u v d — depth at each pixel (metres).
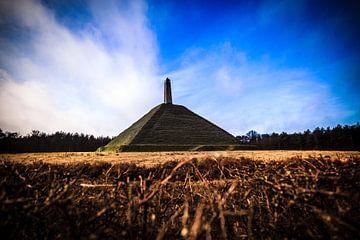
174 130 55.34
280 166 3.04
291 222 2.45
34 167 3.26
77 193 2.63
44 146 94.50
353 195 1.95
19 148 90.12
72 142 100.56
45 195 2.42
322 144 67.19
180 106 67.81
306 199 2.18
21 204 1.95
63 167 3.93
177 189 3.24
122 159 9.62
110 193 2.81
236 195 2.96
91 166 4.36
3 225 1.86
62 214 2.06
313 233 2.28
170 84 69.56
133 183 2.59
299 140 72.94
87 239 1.66
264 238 2.72
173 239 2.45
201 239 2.15
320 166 2.83
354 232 1.80
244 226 2.85
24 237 2.02
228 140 57.16
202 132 57.81
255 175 2.93
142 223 2.28
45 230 2.09
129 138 51.41
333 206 2.24
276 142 77.69
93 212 2.31
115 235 2.12
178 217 2.75
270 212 2.63
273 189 2.61
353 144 61.06
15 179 2.58
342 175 2.46
